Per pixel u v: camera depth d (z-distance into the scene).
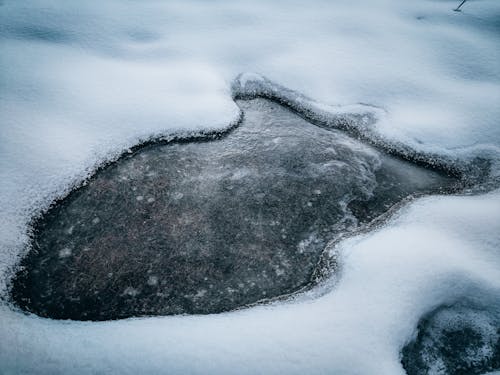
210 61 3.13
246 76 3.04
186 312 1.75
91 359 1.44
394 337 1.57
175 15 3.60
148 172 2.32
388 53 3.29
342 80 3.03
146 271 1.87
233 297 1.81
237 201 2.20
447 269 1.78
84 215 2.08
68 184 2.19
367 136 2.66
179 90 2.83
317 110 2.83
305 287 1.86
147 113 2.62
